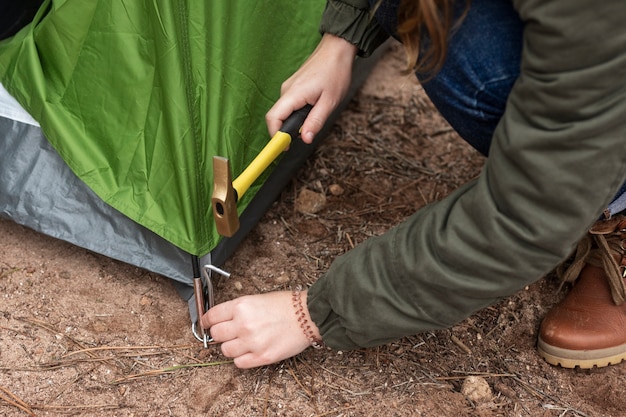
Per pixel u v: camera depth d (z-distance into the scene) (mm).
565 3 673
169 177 1165
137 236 1229
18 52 1216
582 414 1146
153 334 1212
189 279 1209
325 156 1625
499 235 816
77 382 1124
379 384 1159
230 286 1300
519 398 1164
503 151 794
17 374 1126
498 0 894
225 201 922
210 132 1173
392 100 1818
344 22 1178
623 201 1058
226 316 1104
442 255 874
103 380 1131
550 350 1211
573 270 1260
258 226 1436
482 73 943
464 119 1045
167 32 1088
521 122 772
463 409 1132
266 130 1307
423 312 934
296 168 1488
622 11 660
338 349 1089
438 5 816
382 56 1942
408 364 1197
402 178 1592
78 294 1263
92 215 1245
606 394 1186
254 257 1368
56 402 1092
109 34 1149
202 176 1156
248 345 1084
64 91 1204
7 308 1224
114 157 1193
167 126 1137
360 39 1192
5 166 1270
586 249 1224
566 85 707
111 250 1225
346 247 1411
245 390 1135
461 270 870
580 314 1217
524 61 750
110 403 1097
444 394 1152
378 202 1521
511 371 1208
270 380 1151
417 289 912
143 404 1101
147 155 1176
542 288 1349
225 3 1185
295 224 1451
